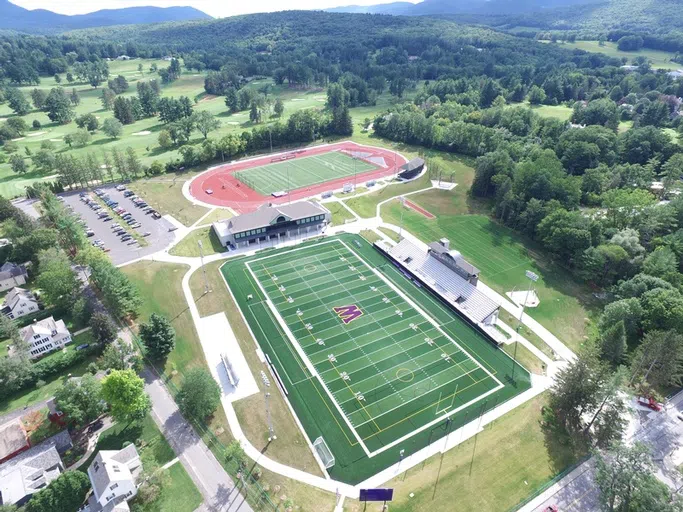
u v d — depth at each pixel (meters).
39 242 111.88
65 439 66.75
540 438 69.88
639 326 87.88
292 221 129.00
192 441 68.31
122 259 117.19
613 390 64.44
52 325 87.31
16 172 175.12
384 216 143.00
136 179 170.25
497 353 87.19
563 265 116.62
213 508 58.91
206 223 137.12
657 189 145.88
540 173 135.12
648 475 54.44
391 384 79.38
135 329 91.69
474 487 62.09
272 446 67.62
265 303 100.62
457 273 104.94
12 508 53.94
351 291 105.38
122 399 66.75
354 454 66.69
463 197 156.88
